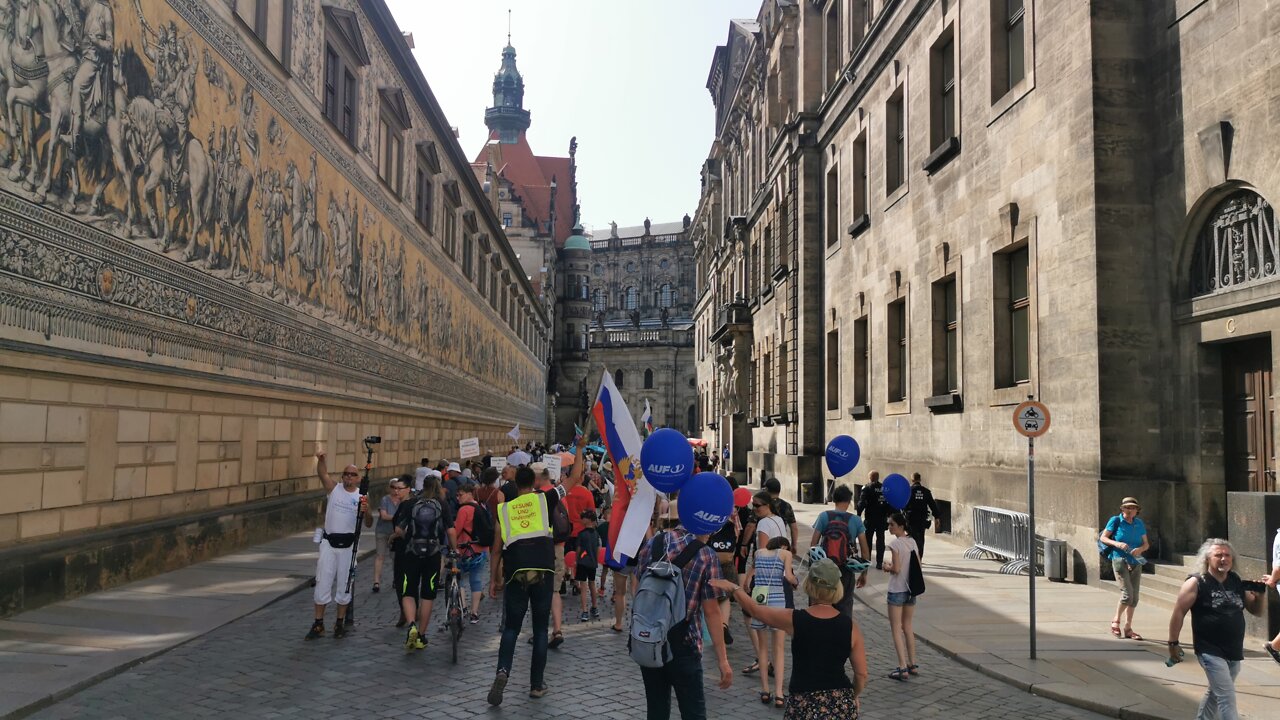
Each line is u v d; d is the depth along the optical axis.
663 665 6.33
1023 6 18.70
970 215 20.72
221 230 16.94
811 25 36.81
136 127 13.89
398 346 30.61
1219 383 14.23
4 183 10.84
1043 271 17.20
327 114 23.28
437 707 8.27
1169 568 13.75
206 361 16.39
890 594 9.95
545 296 95.38
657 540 6.77
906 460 25.19
